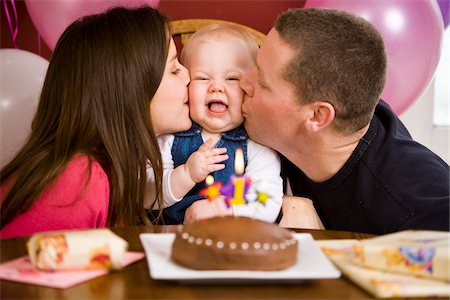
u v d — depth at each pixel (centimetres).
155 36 144
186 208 154
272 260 91
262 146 156
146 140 142
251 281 92
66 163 129
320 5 193
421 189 136
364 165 143
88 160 131
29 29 249
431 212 131
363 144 145
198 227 95
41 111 146
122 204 139
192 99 151
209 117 151
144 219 144
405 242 99
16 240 113
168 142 157
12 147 192
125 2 195
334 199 149
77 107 139
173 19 243
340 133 140
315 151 144
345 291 91
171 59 148
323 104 135
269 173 154
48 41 205
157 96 145
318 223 154
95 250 95
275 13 242
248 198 138
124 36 142
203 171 147
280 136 145
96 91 139
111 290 89
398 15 187
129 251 106
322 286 92
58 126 140
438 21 192
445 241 99
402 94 195
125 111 141
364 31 136
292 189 165
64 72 143
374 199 140
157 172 144
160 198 147
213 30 157
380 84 138
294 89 136
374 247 95
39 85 196
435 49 193
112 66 140
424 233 106
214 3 242
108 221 139
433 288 88
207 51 152
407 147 145
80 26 147
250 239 92
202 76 151
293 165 162
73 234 98
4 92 193
